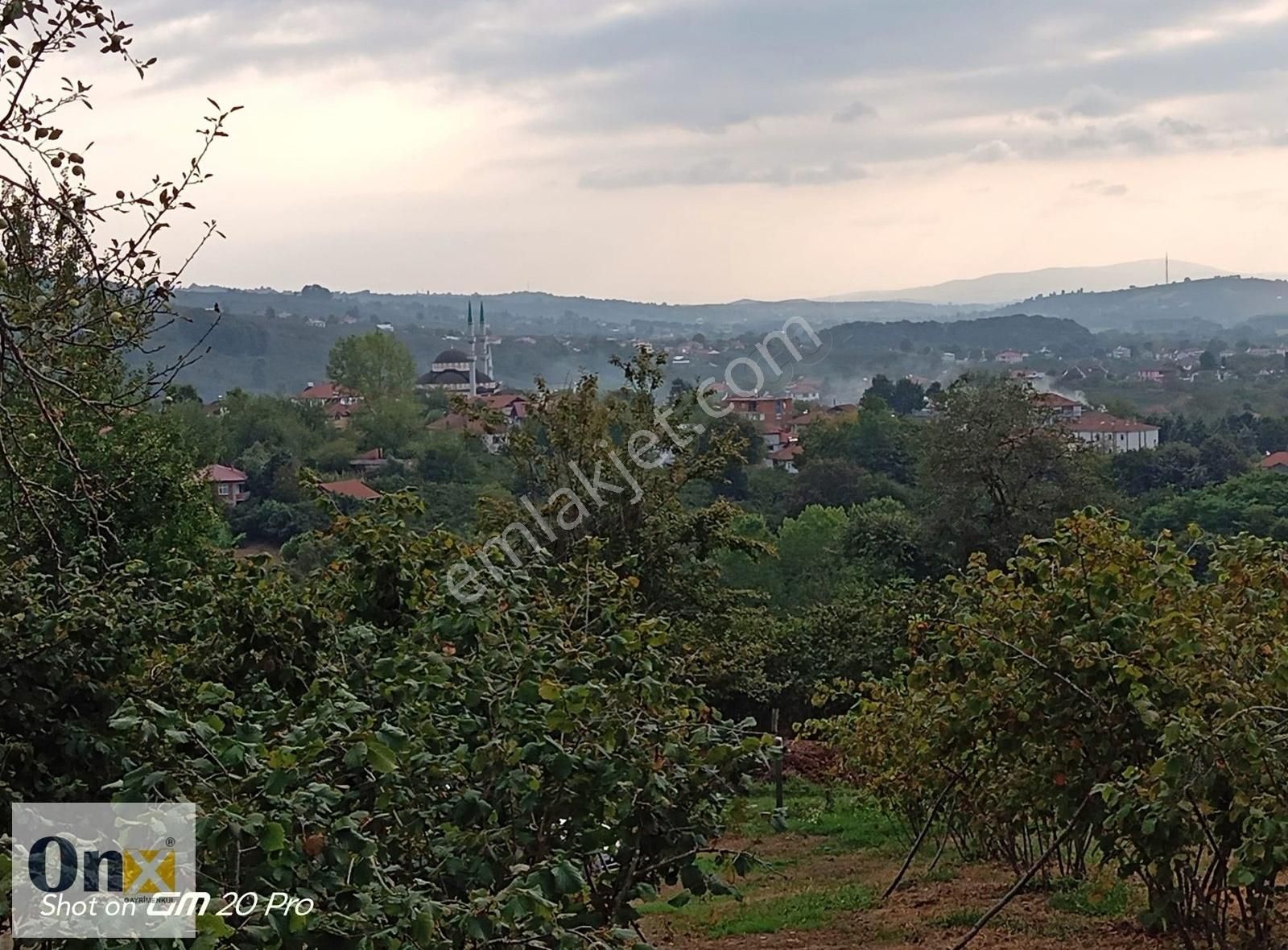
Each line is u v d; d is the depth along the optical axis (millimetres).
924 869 12859
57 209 5707
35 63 5711
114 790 4824
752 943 9805
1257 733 5902
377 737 4363
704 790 5496
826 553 42844
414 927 3807
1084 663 6695
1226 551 7570
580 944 4352
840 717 12328
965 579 8086
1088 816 7016
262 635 6941
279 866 3904
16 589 6504
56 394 6266
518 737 5039
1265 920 6672
